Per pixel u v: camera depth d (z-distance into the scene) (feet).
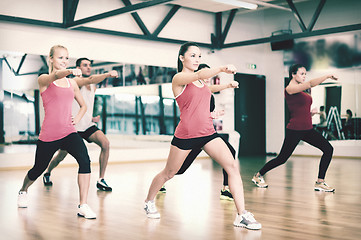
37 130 25.34
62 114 11.49
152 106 31.32
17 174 22.15
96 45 28.37
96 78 12.28
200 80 10.34
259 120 38.70
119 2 29.66
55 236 9.36
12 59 24.71
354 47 32.99
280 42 37.04
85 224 10.55
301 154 36.68
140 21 30.19
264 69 39.32
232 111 36.37
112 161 28.94
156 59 31.63
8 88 24.56
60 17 26.66
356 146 33.09
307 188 16.90
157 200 14.02
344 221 10.93
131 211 12.23
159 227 10.24
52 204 13.32
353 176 21.16
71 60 27.20
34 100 25.34
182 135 10.24
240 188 10.30
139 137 30.50
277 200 14.08
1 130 24.36
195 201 13.84
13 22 24.75
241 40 37.35
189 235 9.46
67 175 21.33
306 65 35.83
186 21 33.63
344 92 33.63
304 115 16.19
